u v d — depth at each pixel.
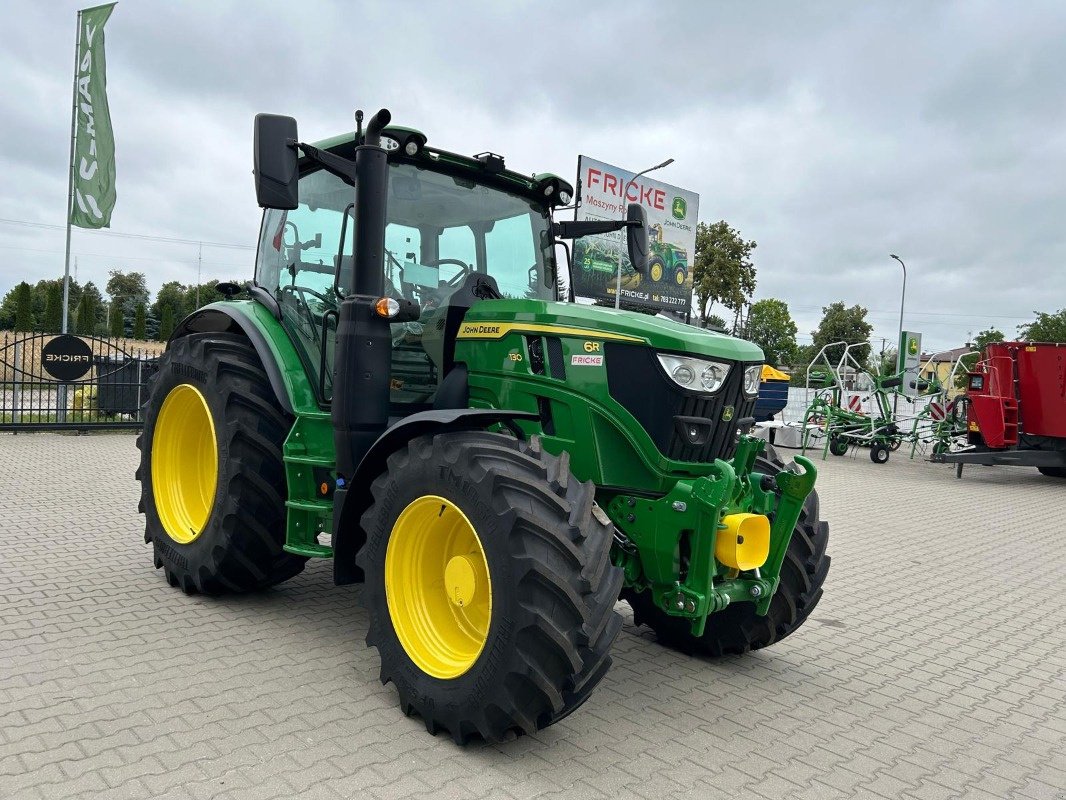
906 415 17.94
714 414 3.51
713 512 3.24
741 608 4.13
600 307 3.79
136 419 13.23
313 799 2.60
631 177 24.53
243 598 4.68
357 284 3.67
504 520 2.87
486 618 3.25
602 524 3.07
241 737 2.98
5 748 2.81
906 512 9.65
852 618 5.22
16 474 8.66
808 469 3.57
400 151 3.95
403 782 2.75
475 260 4.44
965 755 3.31
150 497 4.92
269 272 4.84
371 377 3.66
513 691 2.85
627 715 3.48
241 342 4.76
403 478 3.26
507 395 3.71
